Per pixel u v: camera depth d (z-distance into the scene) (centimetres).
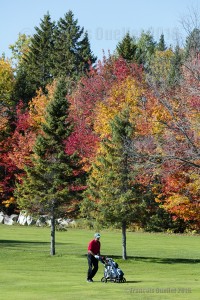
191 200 3938
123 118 4119
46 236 5694
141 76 6538
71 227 7000
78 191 4372
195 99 3641
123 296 2175
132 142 3938
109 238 5666
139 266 3650
